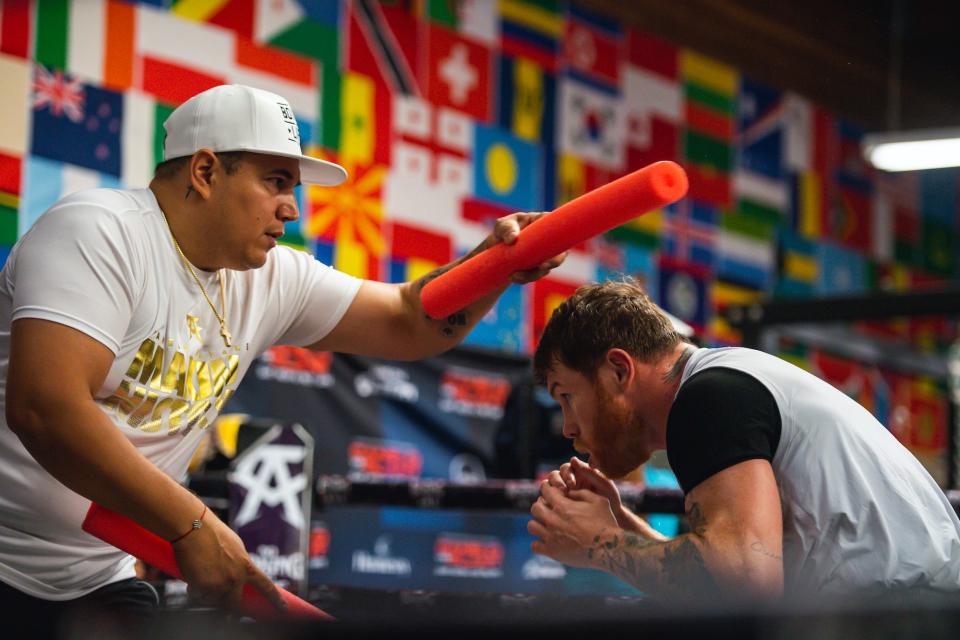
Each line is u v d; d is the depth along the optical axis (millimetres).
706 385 1852
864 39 9070
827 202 9438
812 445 1836
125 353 2027
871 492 1824
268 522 3025
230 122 2039
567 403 2121
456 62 7137
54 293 1878
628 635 855
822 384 1924
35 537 2123
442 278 2209
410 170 6832
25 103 5266
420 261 6828
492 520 6332
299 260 2393
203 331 2160
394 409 6035
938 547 1834
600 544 1911
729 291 8531
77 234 1928
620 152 8047
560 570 6551
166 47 5793
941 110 9391
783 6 8516
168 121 2127
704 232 8406
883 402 9672
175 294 2078
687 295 8227
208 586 1920
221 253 2096
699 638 870
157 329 2061
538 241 2000
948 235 10648
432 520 6102
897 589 1792
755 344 6480
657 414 2033
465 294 2170
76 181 5410
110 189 2074
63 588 2184
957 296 5957
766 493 1750
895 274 10031
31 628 2158
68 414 1841
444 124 7043
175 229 2080
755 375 1867
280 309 2342
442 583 6102
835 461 1831
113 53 5594
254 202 2057
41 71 5328
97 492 1867
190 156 2061
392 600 3121
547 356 2119
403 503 3795
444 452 6223
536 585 6453
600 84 7961
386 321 2426
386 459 5973
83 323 1881
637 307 2057
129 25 5652
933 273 10445
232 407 5387
